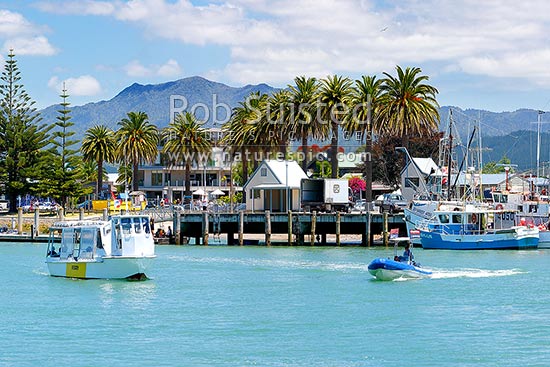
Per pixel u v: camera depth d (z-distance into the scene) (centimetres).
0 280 7725
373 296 6756
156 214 12569
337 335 5322
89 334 5369
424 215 10738
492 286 7269
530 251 10331
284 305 6372
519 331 5419
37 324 5688
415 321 5750
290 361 4691
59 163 15900
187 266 8781
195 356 4791
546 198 12888
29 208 16812
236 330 5472
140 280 7638
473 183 12000
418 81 13138
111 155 17588
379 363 4650
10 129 15962
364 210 13275
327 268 8550
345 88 13762
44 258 10000
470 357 4756
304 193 12450
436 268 8512
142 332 5425
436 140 18325
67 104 16462
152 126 17538
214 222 11475
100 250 7662
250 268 8581
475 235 10412
